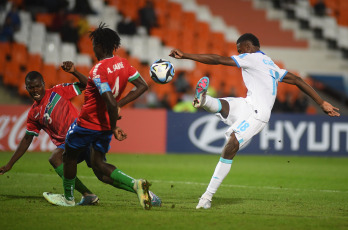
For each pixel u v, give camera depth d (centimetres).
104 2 7325
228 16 8275
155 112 5262
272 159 4944
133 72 1797
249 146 5384
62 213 1750
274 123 5391
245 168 4072
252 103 1969
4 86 5994
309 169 4084
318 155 5428
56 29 6769
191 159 4678
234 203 2172
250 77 1997
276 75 2016
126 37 6919
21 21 6575
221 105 1988
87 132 1778
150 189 2667
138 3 7462
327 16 8375
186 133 5288
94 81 1702
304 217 1770
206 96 1973
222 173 1945
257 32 8200
